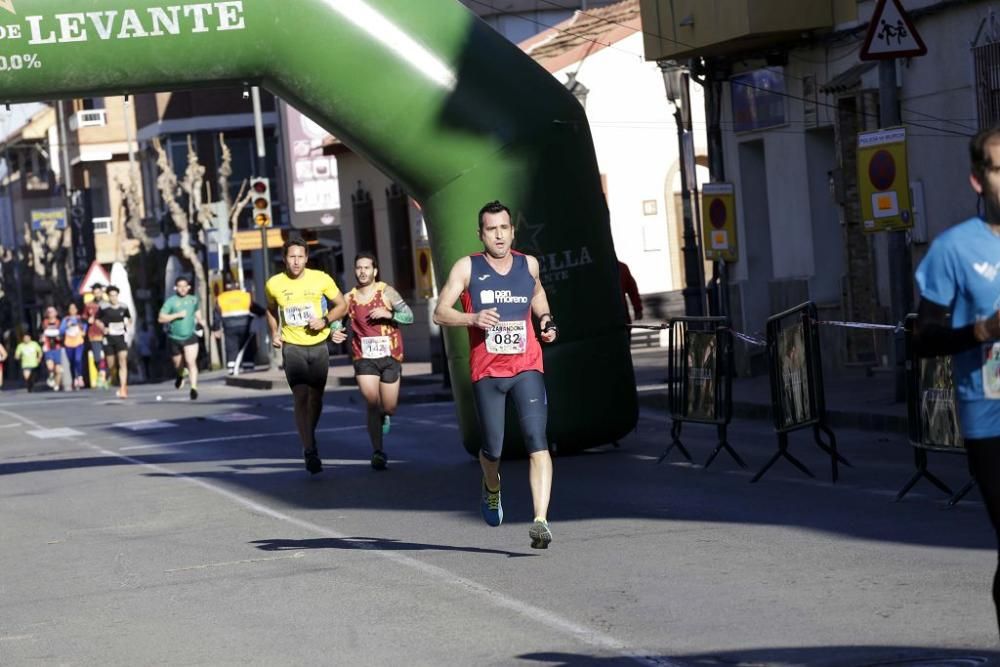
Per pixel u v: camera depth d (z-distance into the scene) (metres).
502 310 12.23
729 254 26.98
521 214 18.69
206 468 20.73
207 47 18.64
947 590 9.79
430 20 18.91
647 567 11.31
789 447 18.61
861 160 19.94
